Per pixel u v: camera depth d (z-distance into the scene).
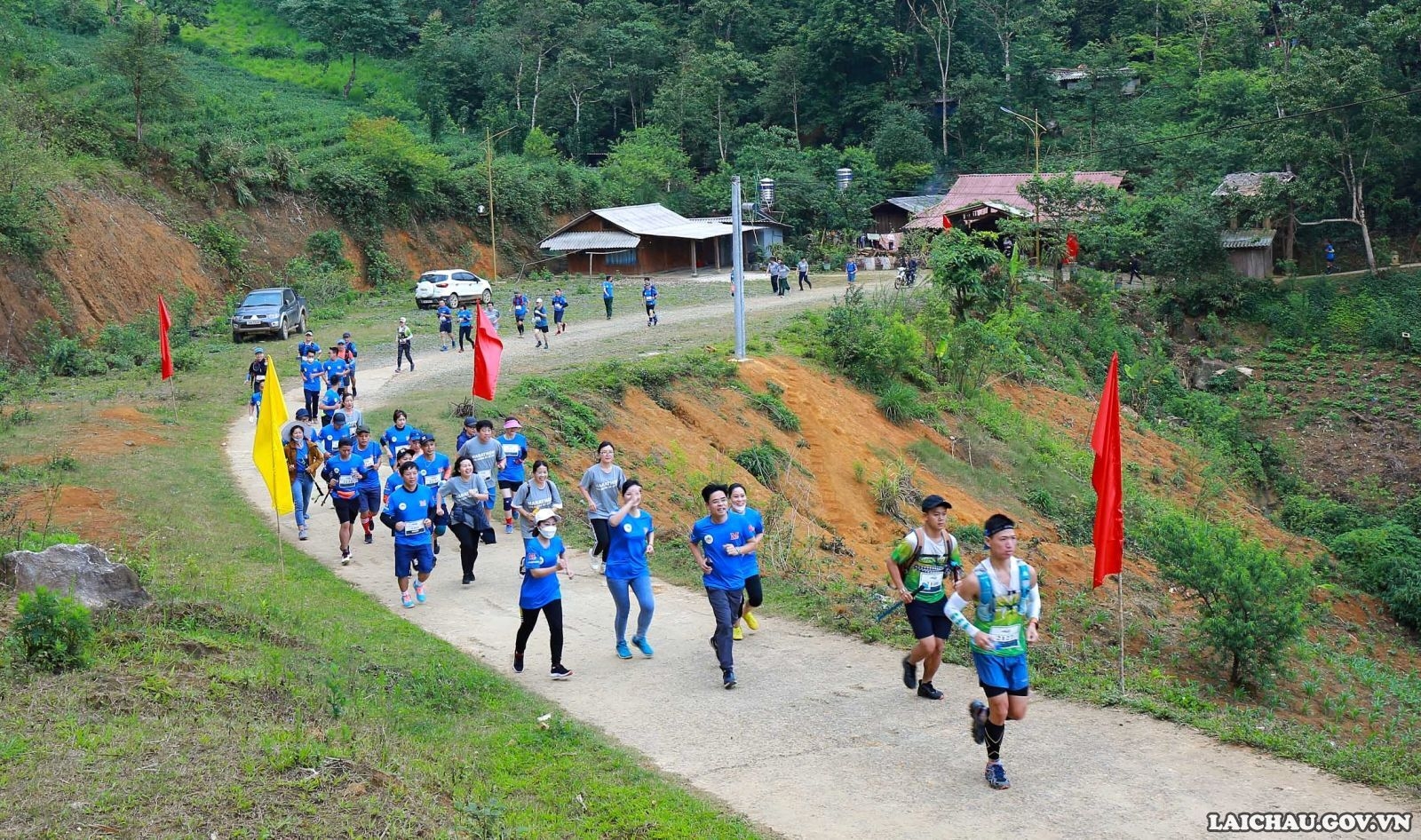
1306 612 25.45
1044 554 22.42
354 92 81.38
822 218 70.81
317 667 10.14
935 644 9.54
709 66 82.81
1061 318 45.38
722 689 10.30
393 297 51.53
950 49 85.38
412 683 10.11
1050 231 53.09
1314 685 16.97
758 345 30.95
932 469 28.19
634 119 85.12
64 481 17.45
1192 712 9.45
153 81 47.38
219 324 40.59
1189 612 20.81
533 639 11.98
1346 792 7.78
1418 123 54.28
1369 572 32.16
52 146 41.97
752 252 66.94
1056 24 90.50
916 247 53.81
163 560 13.66
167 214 45.56
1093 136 76.12
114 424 22.20
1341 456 44.31
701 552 10.53
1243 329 52.66
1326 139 51.97
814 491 24.91
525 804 7.77
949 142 85.06
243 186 50.53
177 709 8.38
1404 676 22.86
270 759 7.53
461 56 84.88
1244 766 8.27
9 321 34.19
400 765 7.87
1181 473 35.84
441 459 14.78
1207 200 54.38
